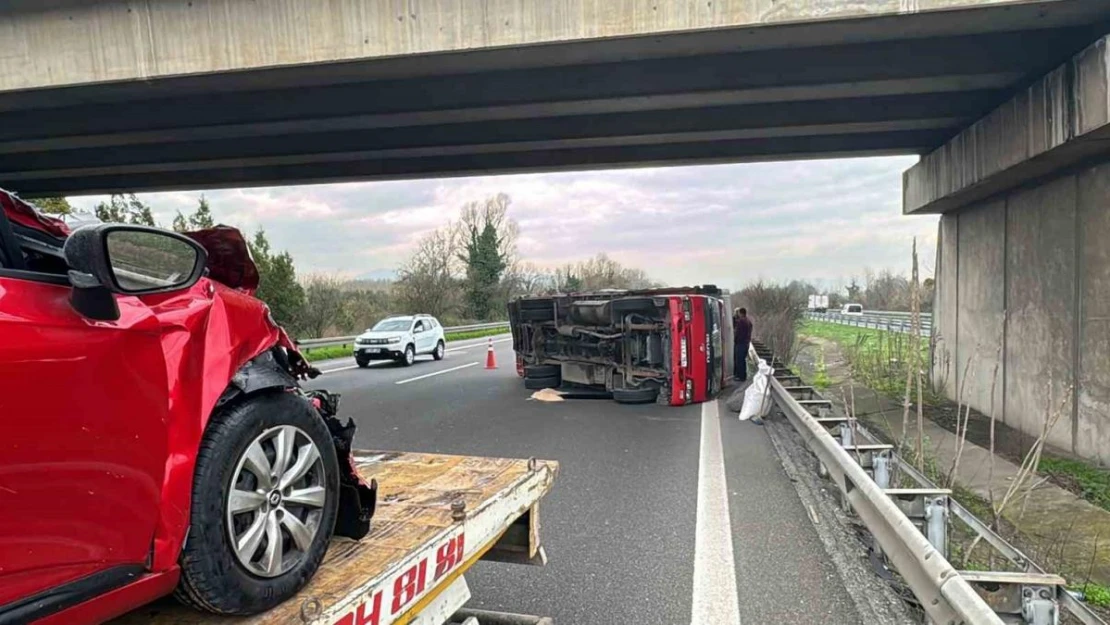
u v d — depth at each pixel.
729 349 14.88
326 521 2.53
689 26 8.03
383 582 2.40
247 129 11.76
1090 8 7.39
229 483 2.16
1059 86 7.88
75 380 1.76
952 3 7.40
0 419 1.59
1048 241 9.66
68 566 1.74
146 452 1.93
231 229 2.61
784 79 9.19
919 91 9.96
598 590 4.37
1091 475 7.70
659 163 14.53
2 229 1.92
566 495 6.51
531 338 16.03
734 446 8.76
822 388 14.81
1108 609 4.38
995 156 9.73
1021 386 10.46
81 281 1.81
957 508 4.64
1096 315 8.40
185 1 9.11
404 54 8.69
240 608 2.15
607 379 13.29
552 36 8.31
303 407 2.51
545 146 12.98
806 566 4.69
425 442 9.09
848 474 5.07
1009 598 3.46
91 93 9.98
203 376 2.14
